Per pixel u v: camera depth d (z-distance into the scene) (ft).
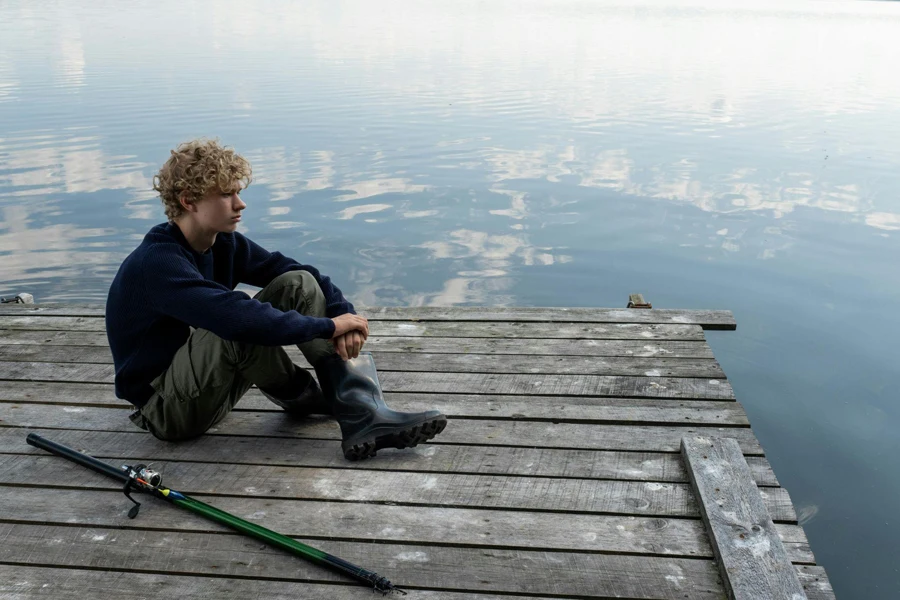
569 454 9.67
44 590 7.46
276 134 44.37
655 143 44.24
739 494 8.49
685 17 152.35
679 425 10.38
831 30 130.52
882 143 45.01
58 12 135.03
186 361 8.95
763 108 56.85
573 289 23.79
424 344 13.05
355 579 7.49
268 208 31.58
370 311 14.52
